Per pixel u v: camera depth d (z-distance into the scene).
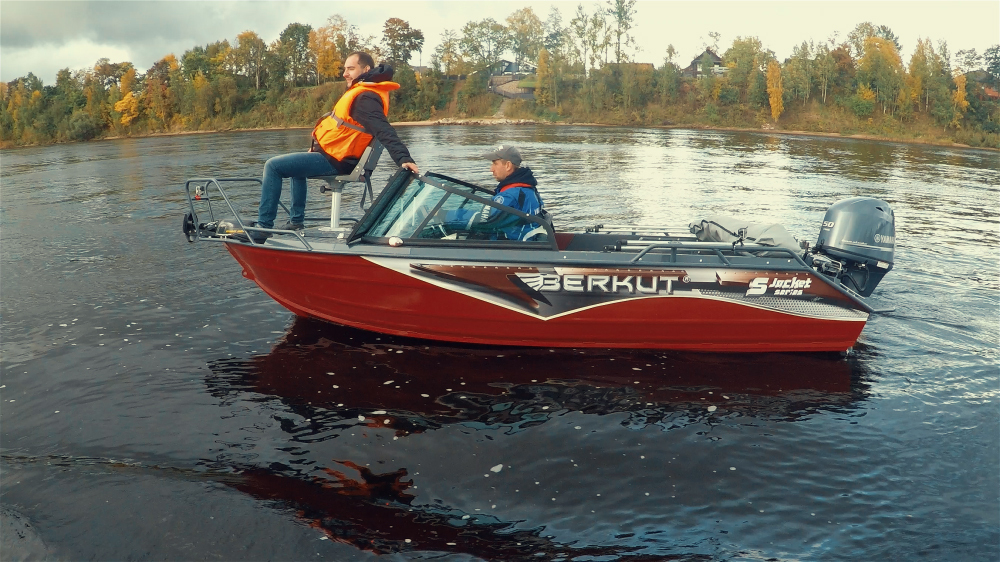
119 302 5.92
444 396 4.13
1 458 3.39
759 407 4.05
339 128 4.91
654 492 3.16
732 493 3.15
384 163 20.02
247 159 23.70
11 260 7.62
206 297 6.04
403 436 3.64
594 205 12.03
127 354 4.71
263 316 5.51
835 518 2.96
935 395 4.20
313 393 4.13
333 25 95.81
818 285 4.69
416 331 4.96
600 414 3.94
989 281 6.82
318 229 5.21
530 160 22.53
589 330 4.85
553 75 80.25
